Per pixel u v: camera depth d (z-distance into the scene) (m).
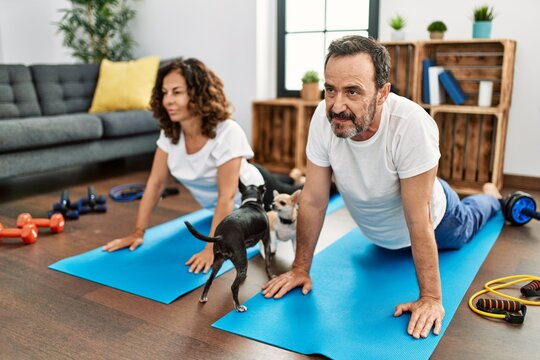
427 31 3.17
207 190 2.19
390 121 1.42
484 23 2.82
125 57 4.39
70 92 3.72
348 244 2.09
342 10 3.55
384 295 1.63
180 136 2.05
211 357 1.30
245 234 1.55
